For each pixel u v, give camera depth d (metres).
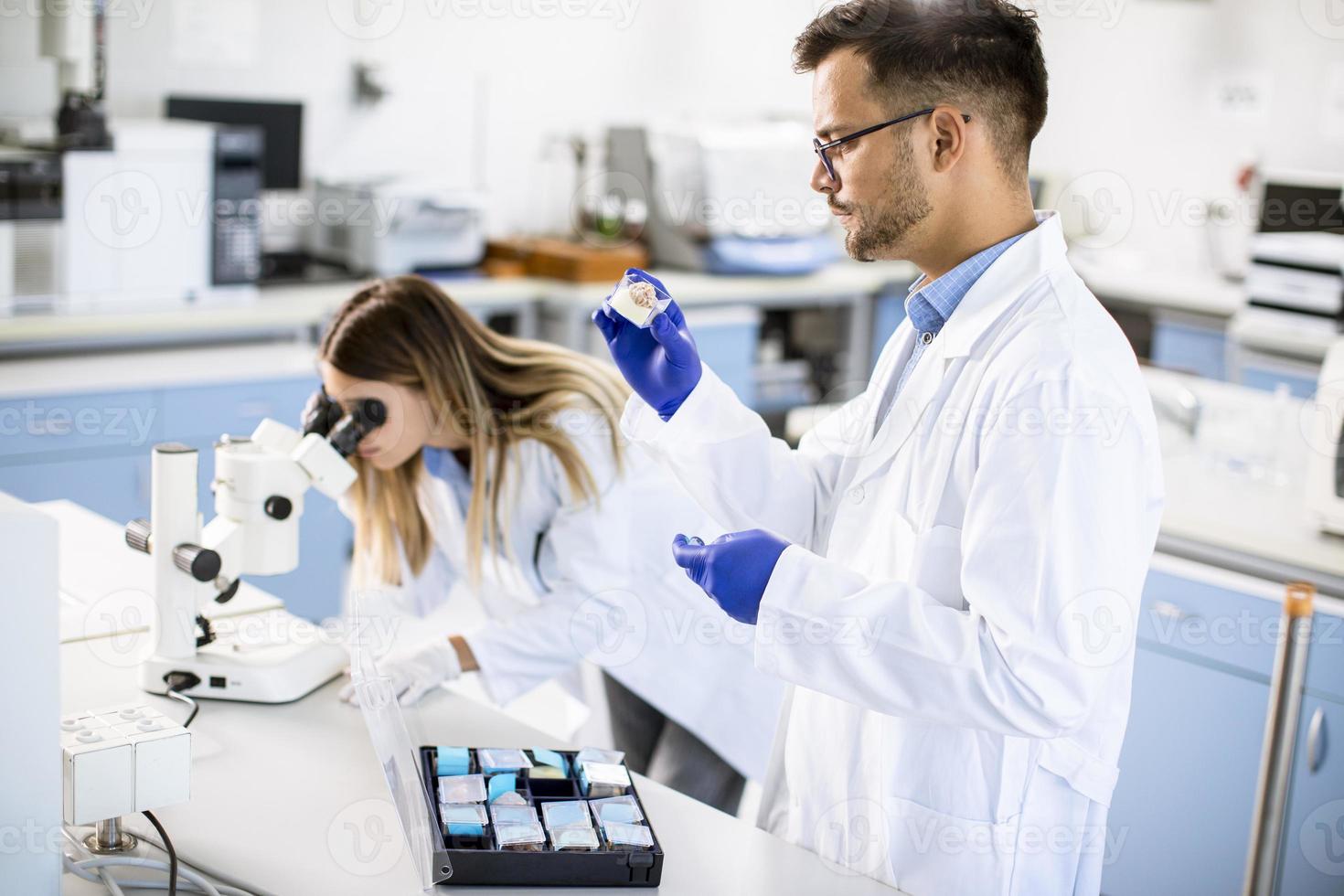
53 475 3.32
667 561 1.99
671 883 1.21
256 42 4.45
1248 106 5.62
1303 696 2.26
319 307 3.88
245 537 1.52
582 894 1.18
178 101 4.16
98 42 3.54
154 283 3.65
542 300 4.54
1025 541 1.16
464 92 5.01
